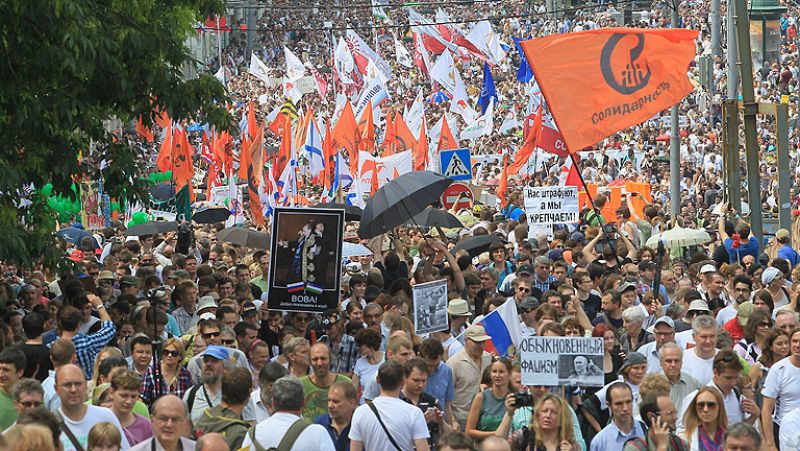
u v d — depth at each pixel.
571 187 27.53
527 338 13.67
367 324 17.34
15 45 18.31
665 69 23.88
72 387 12.31
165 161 36.91
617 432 13.19
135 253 26.62
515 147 58.62
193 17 20.44
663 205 45.53
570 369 13.61
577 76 23.83
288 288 17.31
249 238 25.77
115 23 18.97
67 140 19.53
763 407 14.91
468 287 20.95
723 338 15.88
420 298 17.09
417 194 20.52
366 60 68.19
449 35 76.25
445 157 33.72
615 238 26.58
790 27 82.88
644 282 21.59
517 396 13.76
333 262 17.30
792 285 20.55
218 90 19.86
